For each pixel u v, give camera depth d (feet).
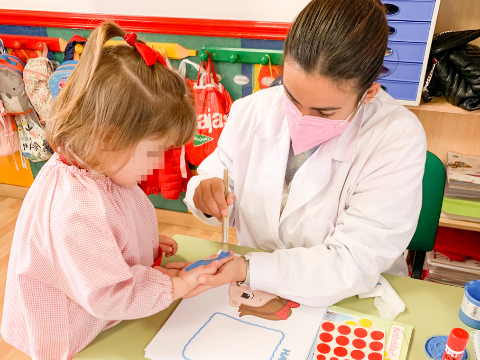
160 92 2.31
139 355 2.56
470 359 2.51
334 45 2.43
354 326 2.74
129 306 2.46
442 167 4.09
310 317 2.80
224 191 3.38
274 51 6.46
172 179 7.31
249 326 2.72
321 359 2.50
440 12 5.51
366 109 3.36
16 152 8.79
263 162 3.64
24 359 5.47
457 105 5.31
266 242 3.80
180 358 2.49
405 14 4.90
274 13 6.36
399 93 5.39
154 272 2.64
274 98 3.72
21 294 2.45
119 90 2.18
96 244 2.32
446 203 5.41
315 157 3.35
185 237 3.76
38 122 7.84
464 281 5.53
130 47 2.39
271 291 2.97
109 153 2.32
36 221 2.40
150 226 3.16
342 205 3.39
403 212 3.06
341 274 2.95
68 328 2.52
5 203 9.13
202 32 6.69
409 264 5.99
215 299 2.96
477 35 5.07
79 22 7.18
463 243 5.72
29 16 7.32
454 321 2.82
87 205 2.32
